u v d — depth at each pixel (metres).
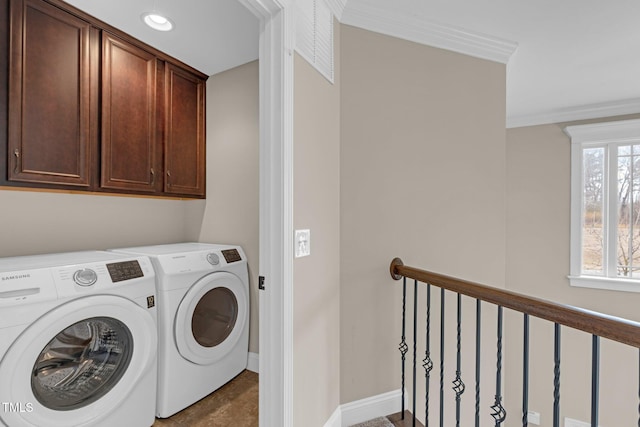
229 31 1.88
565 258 3.42
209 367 1.96
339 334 1.75
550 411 3.30
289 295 1.24
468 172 2.07
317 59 1.50
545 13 1.83
